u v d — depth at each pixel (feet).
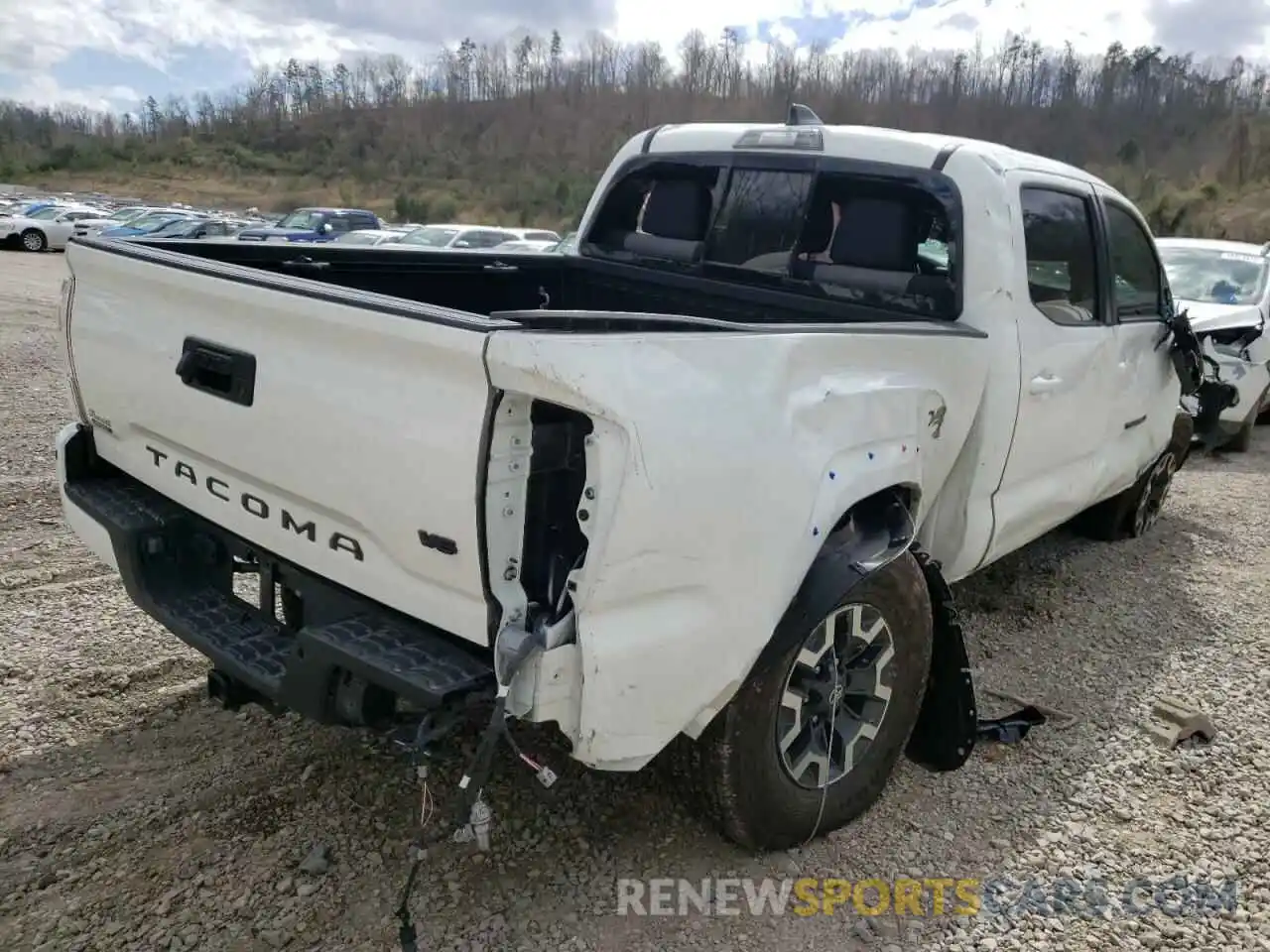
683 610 7.93
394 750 11.25
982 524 12.47
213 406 9.14
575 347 6.99
